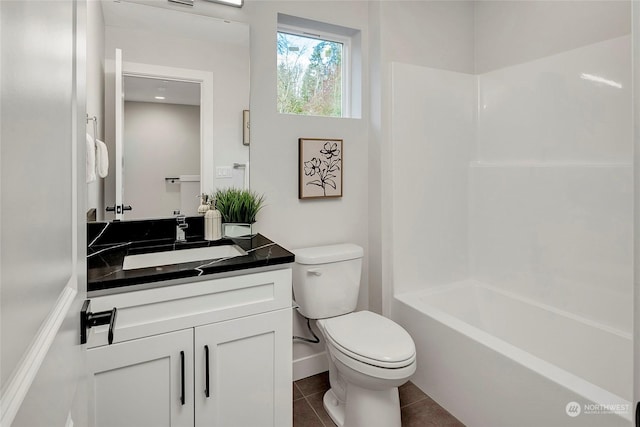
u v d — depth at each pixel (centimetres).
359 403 170
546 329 209
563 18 208
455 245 257
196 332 135
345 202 238
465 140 258
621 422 122
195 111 189
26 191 43
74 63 69
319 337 230
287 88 229
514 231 233
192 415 136
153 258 164
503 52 244
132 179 177
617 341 176
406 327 223
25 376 41
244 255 155
